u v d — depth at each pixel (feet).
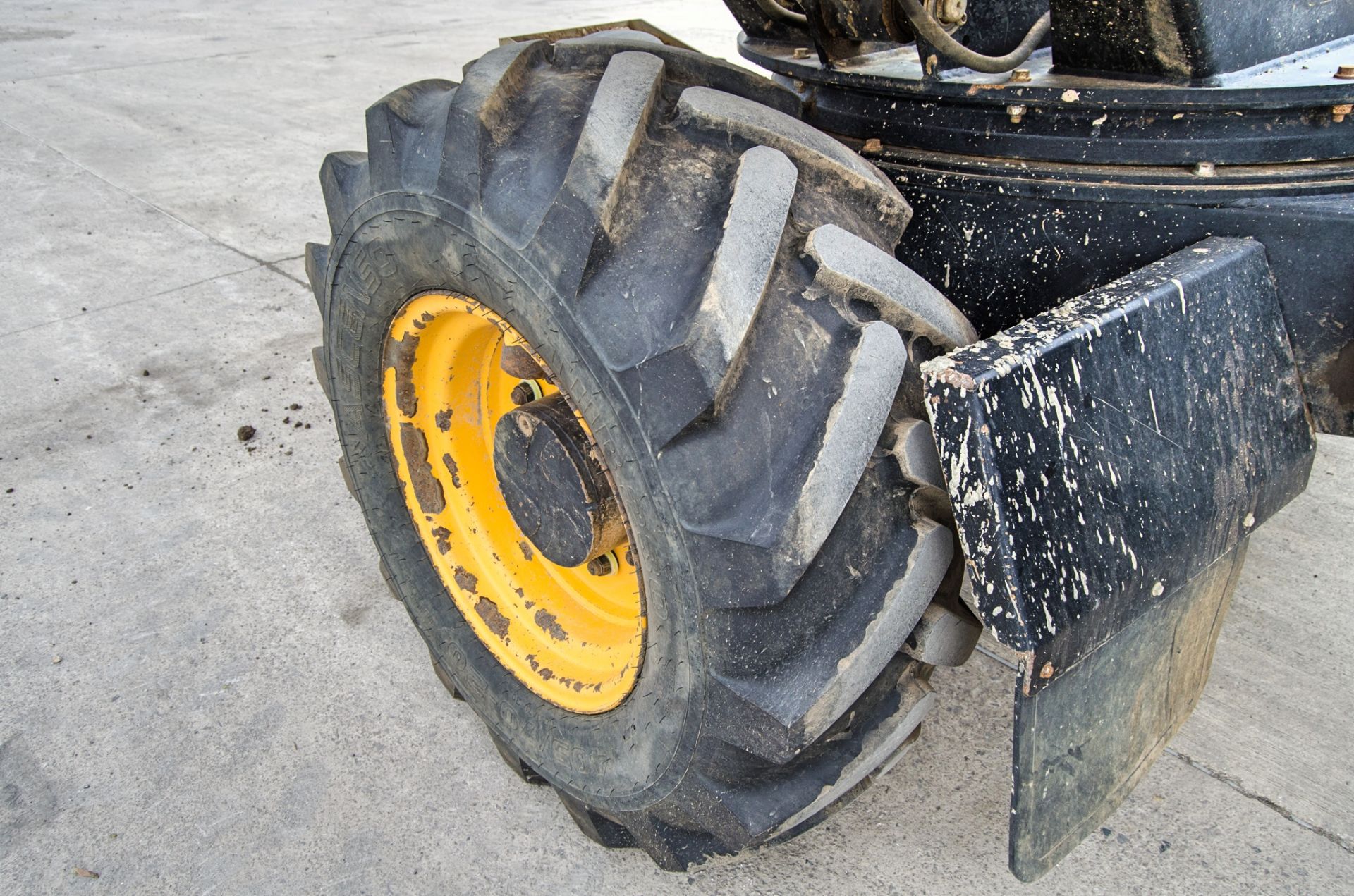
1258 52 4.49
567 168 4.44
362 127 21.50
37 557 8.86
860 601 4.32
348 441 6.77
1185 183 4.42
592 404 4.43
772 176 4.29
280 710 7.32
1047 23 4.97
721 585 4.20
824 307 4.27
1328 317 4.57
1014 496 3.84
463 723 7.25
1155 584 4.38
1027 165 4.70
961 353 3.94
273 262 15.08
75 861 6.18
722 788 4.80
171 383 11.72
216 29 31.86
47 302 13.76
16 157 19.81
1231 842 6.29
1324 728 7.11
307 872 6.13
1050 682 4.13
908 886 6.02
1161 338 4.29
